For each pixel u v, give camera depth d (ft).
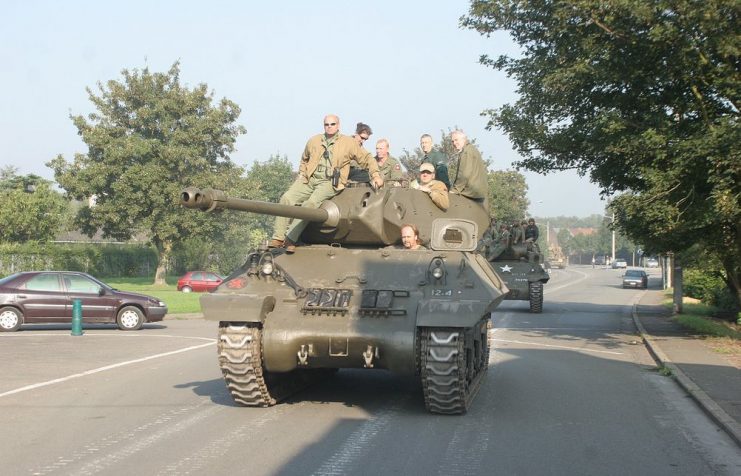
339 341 28.96
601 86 54.49
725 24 45.75
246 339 29.27
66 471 21.22
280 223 34.58
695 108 52.70
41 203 158.20
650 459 23.21
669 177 48.85
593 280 226.38
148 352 51.01
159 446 24.25
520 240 91.97
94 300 67.62
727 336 60.29
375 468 21.70
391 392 35.09
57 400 32.63
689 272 120.26
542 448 24.36
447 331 28.50
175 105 152.66
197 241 193.26
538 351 52.80
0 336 61.87
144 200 150.51
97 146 152.66
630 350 54.29
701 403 31.78
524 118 59.88
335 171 34.27
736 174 48.55
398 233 34.73
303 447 24.20
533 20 56.13
